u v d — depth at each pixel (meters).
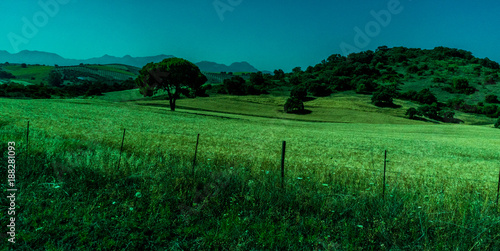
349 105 110.00
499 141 44.69
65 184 6.28
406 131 59.88
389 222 5.32
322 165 12.21
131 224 4.94
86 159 8.11
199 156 11.89
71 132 19.33
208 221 5.25
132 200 5.80
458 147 34.00
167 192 6.22
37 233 4.46
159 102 99.44
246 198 6.02
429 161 20.81
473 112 121.19
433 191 7.74
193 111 80.81
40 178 6.43
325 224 5.31
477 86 157.50
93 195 6.00
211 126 41.00
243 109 94.94
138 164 8.05
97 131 21.77
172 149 14.18
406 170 14.98
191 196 6.19
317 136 38.59
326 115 92.19
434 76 176.62
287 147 23.41
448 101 127.50
